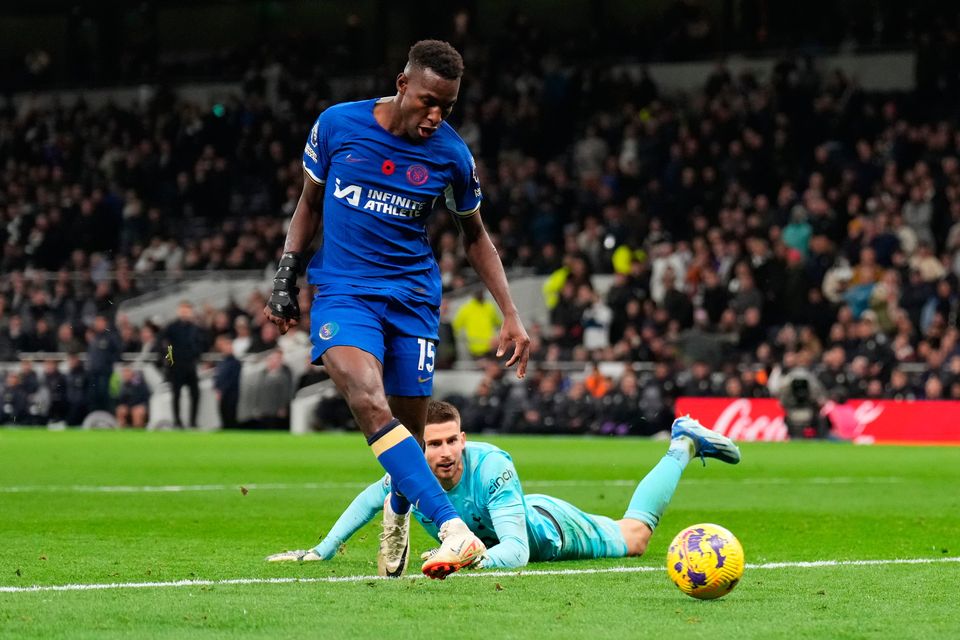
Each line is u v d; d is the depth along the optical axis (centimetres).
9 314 8594
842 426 6875
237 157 10300
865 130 8875
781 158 8706
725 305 7550
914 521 2969
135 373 8138
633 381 7212
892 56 9619
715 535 1695
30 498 3488
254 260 9175
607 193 8944
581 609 1606
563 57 10675
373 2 11600
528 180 9238
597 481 4150
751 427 7012
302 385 7775
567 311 7794
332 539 2114
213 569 2027
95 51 12288
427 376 1905
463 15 10550
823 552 2359
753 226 8044
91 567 2058
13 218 9912
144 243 9669
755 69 9919
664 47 10212
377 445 1761
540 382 7456
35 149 10800
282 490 3766
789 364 6969
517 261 8831
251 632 1445
